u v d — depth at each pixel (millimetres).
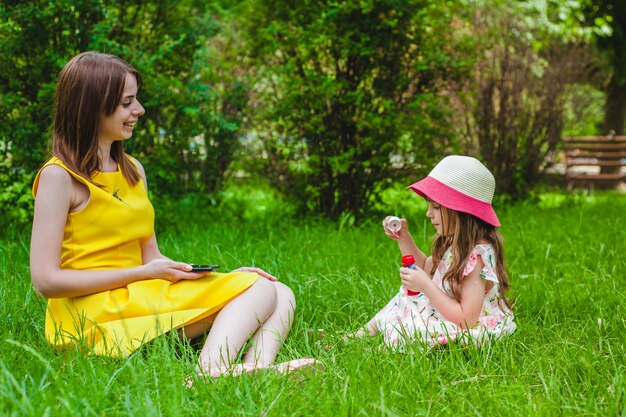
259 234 5793
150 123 6109
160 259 2863
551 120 9102
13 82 5641
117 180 2900
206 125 6273
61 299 2838
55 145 2812
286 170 7188
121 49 5648
